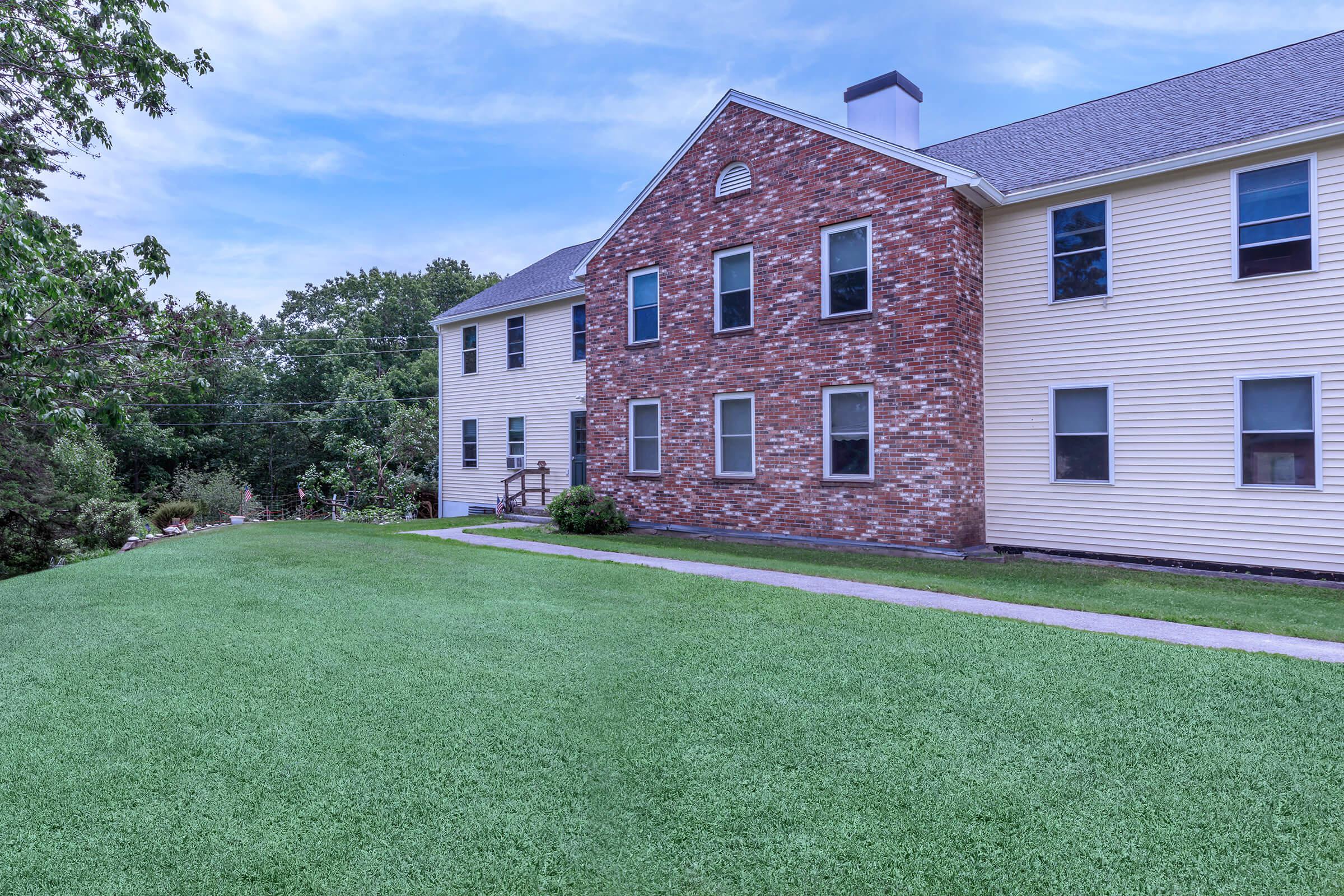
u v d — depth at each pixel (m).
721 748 3.72
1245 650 5.43
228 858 2.82
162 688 4.74
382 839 2.94
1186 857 2.76
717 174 13.70
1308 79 10.63
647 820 3.06
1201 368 9.91
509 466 20.55
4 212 6.93
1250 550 9.52
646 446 15.09
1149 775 3.38
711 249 13.77
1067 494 10.98
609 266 15.65
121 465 36.25
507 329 20.64
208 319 8.32
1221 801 3.15
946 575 9.27
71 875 2.72
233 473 36.34
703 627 6.06
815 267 12.31
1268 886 2.58
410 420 26.17
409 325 44.53
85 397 7.59
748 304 13.39
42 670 5.18
